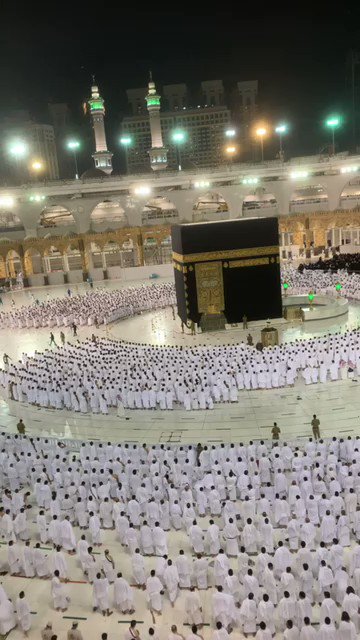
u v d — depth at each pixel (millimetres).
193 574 13875
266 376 27297
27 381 28953
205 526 16188
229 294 40344
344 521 14352
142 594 13688
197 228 39219
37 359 34500
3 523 15953
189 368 28453
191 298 40094
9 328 49688
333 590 12688
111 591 13672
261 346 32031
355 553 12953
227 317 40688
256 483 17328
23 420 26406
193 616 12289
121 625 12664
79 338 42719
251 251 39875
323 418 23156
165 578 13125
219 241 39531
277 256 40250
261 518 14789
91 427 24812
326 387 27109
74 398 26984
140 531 15047
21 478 19625
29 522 17344
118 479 18078
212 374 26859
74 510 17297
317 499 15422
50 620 12969
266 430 22547
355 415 23188
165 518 16234
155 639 11055
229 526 14641
